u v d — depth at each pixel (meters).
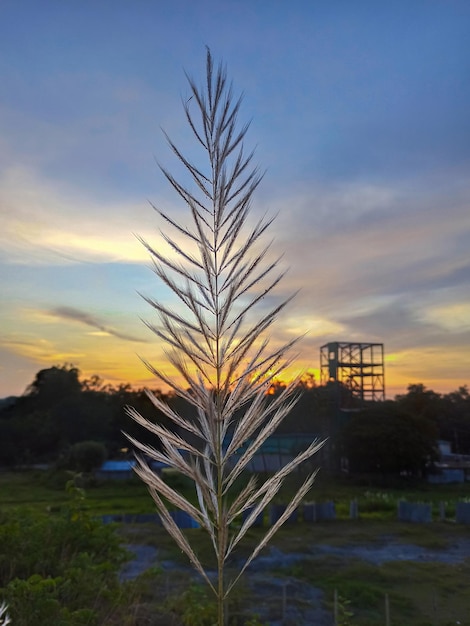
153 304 0.92
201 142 0.98
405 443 33.41
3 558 5.84
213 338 0.93
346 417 37.88
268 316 0.94
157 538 15.94
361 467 34.28
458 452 50.44
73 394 49.25
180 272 0.94
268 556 15.05
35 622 4.36
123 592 5.86
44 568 5.95
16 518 7.29
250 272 0.95
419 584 13.04
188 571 12.76
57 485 32.44
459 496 29.95
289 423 37.34
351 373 40.94
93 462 34.31
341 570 14.09
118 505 25.58
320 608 11.02
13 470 41.97
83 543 6.60
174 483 15.64
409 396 53.19
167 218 0.94
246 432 0.94
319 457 35.06
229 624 9.69
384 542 17.78
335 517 21.81
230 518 0.93
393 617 10.66
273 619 10.21
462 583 13.12
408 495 30.05
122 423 45.00
